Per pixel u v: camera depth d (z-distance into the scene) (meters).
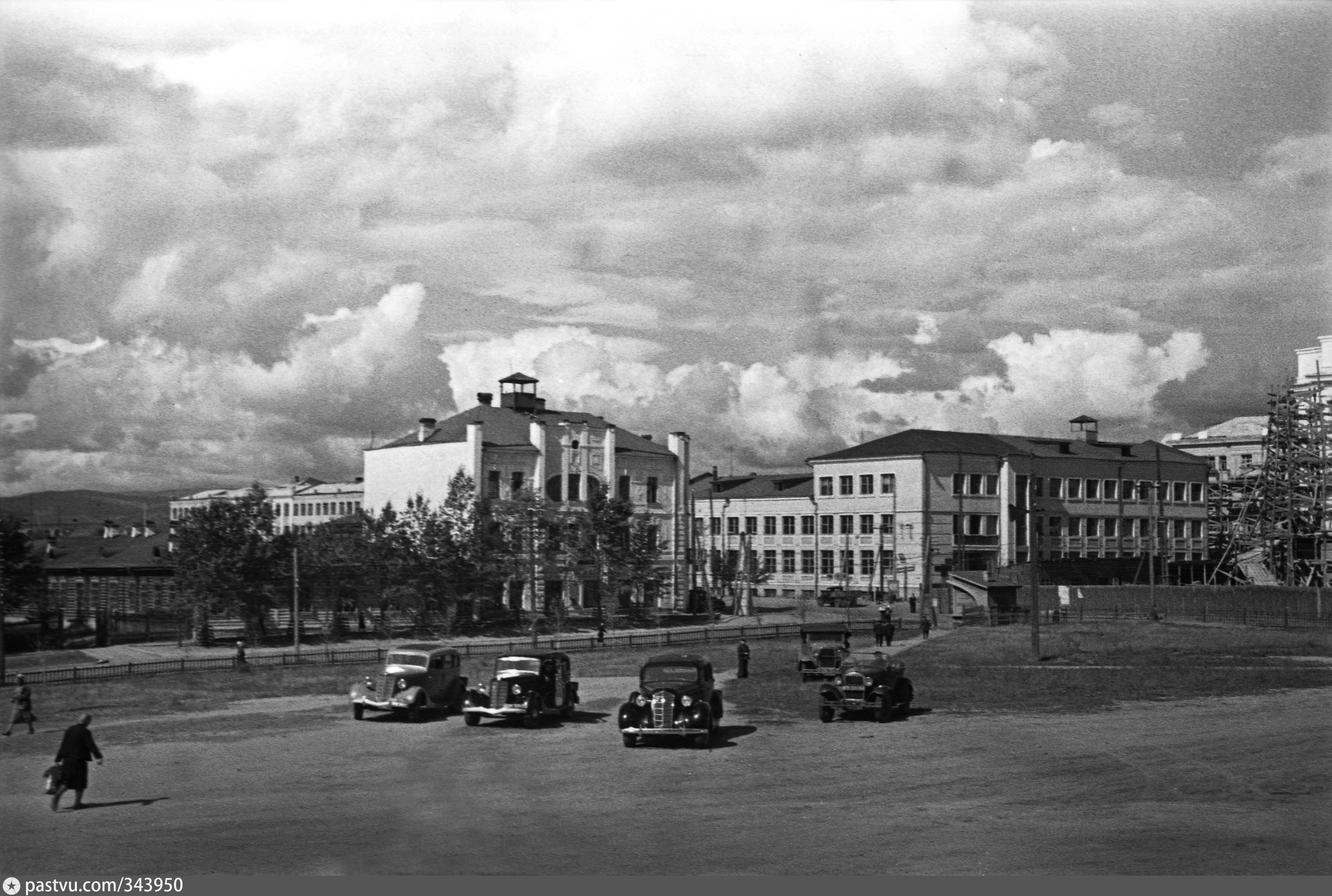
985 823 26.19
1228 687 48.78
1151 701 44.97
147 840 24.56
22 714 38.59
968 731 38.19
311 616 86.06
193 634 80.25
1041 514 119.75
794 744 35.84
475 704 38.97
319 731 38.66
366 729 39.22
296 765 32.47
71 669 58.91
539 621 90.94
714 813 26.95
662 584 97.25
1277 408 104.25
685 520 109.06
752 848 23.95
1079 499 122.44
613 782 30.20
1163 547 126.50
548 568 92.69
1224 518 122.06
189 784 30.09
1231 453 132.75
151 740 37.09
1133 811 27.27
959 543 115.81
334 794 28.83
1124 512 124.81
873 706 39.81
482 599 87.75
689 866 22.69
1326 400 103.12
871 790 29.41
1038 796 28.67
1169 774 31.16
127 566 90.31
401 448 100.69
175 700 47.94
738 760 33.12
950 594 97.44
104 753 34.69
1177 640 71.62
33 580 77.94
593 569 93.81
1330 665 57.16
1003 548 117.75
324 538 83.75
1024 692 48.00
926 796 28.75
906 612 103.94
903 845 24.38
